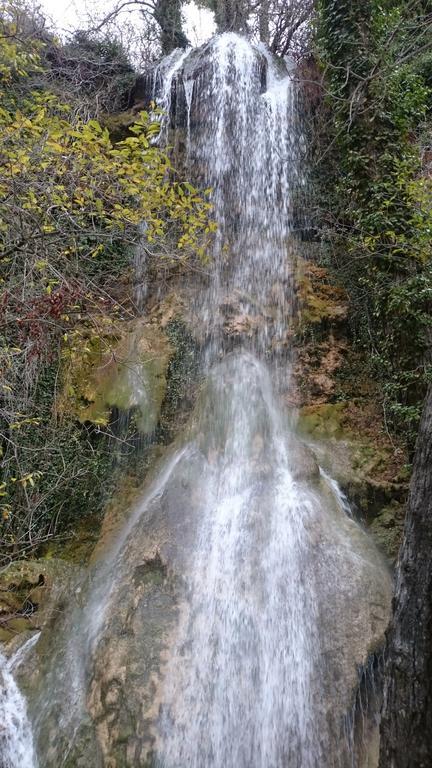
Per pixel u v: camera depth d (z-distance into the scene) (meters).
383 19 7.77
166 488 5.41
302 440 6.30
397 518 5.61
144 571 4.73
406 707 2.85
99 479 6.71
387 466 6.07
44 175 4.66
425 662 2.81
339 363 7.20
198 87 9.65
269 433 5.69
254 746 3.98
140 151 4.82
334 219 8.24
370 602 4.36
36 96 6.39
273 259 8.18
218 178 9.20
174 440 6.52
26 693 4.69
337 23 7.85
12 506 6.53
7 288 4.84
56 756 4.03
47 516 6.65
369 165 7.32
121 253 8.22
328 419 6.60
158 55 13.39
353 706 3.91
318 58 8.48
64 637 4.97
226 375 6.11
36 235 4.66
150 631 4.32
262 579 4.61
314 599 4.41
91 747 3.93
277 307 7.69
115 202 5.39
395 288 6.58
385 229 6.95
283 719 4.03
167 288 8.17
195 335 7.34
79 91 9.92
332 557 4.63
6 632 5.55
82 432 6.93
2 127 4.92
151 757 3.79
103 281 7.83
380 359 6.88
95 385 7.03
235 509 5.09
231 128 9.35
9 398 5.72
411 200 6.65
